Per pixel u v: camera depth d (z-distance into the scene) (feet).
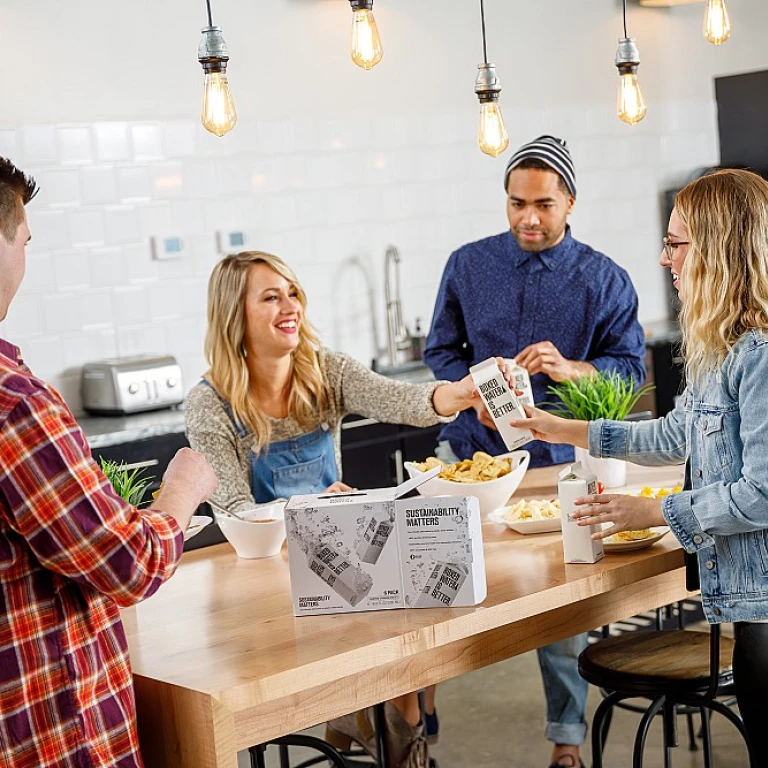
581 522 8.33
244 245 18.39
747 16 23.15
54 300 16.70
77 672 5.92
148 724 6.68
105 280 17.13
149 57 17.37
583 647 11.64
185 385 18.01
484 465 10.11
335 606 7.64
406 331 20.03
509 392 9.63
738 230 7.71
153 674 6.66
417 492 10.14
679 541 7.93
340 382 11.24
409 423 11.04
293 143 18.81
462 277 13.58
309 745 8.82
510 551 8.93
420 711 10.69
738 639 7.97
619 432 9.60
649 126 23.11
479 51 20.77
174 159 17.69
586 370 12.23
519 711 14.37
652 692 9.02
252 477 10.65
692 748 12.85
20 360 6.13
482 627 7.43
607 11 22.36
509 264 13.34
